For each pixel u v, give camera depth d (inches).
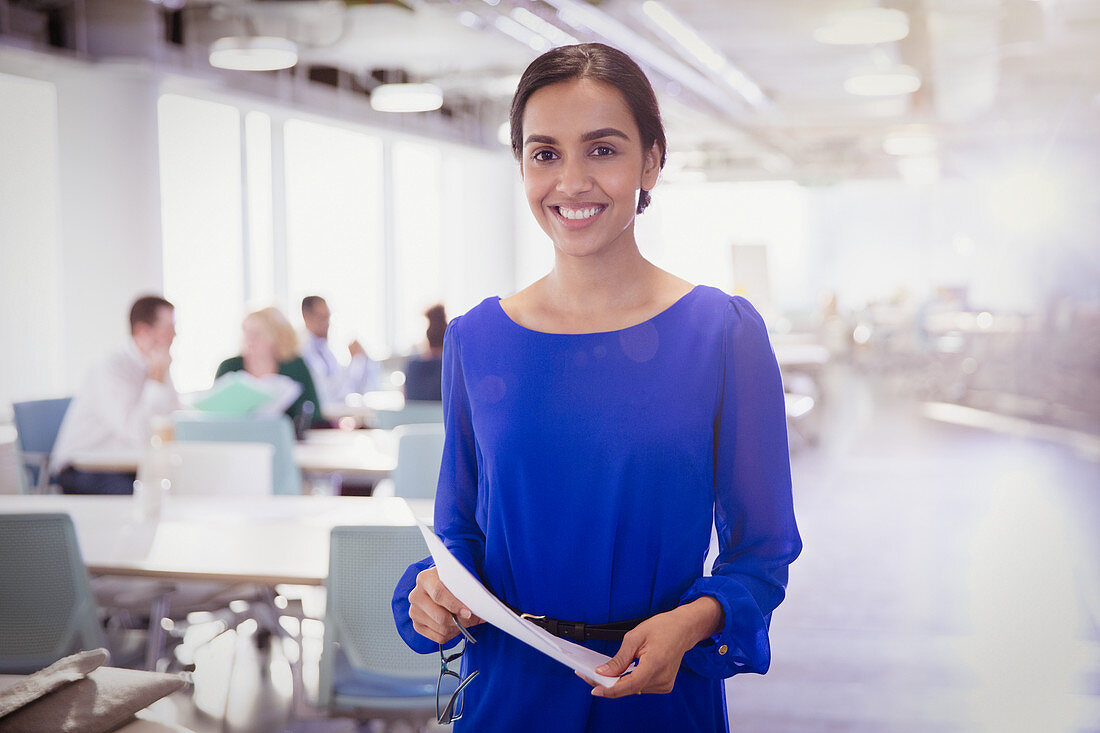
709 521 47.4
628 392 46.1
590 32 302.2
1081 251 722.8
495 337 48.9
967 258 840.3
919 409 484.4
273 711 142.1
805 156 662.5
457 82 392.2
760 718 138.9
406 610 51.6
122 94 267.4
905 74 326.3
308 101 346.9
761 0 291.6
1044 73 426.3
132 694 51.8
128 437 176.6
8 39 231.0
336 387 266.8
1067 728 134.9
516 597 48.1
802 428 395.2
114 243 268.2
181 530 117.4
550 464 46.7
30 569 102.1
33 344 270.4
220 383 187.3
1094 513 261.0
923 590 199.2
